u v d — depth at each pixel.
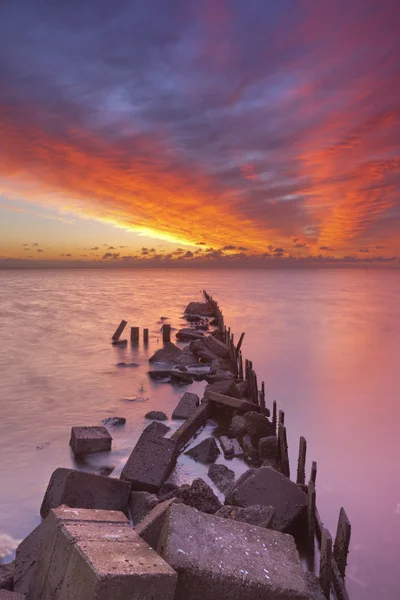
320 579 7.82
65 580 5.11
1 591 5.91
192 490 9.66
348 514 11.62
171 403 19.55
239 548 5.82
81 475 9.70
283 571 5.70
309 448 15.78
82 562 4.91
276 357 31.31
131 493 10.21
